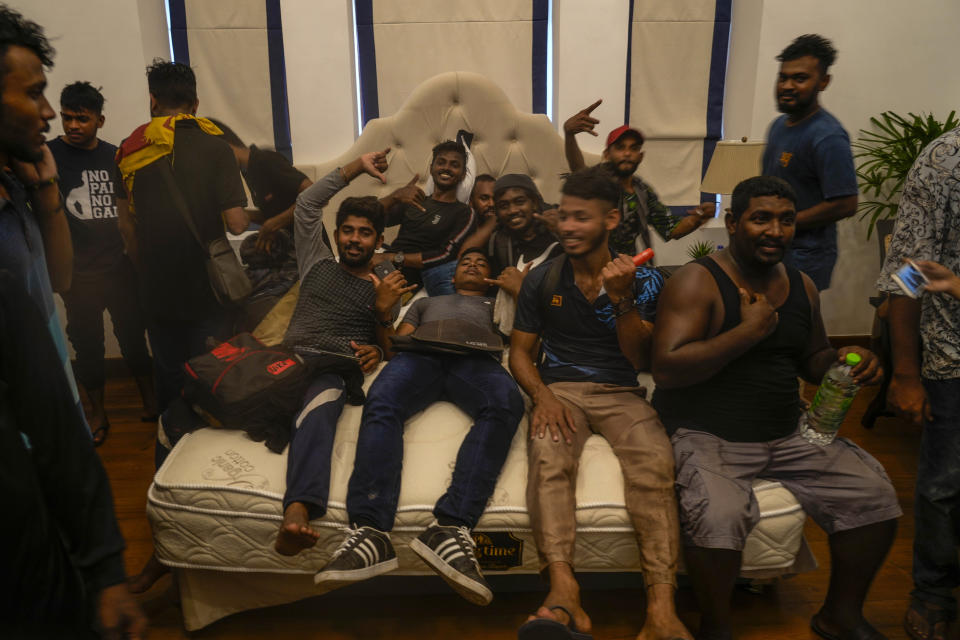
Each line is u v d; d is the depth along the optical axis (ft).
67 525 3.27
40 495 3.10
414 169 13.04
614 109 13.29
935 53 13.12
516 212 9.64
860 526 5.95
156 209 7.41
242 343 7.29
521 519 6.19
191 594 6.48
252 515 6.17
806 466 6.15
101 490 3.33
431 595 7.13
